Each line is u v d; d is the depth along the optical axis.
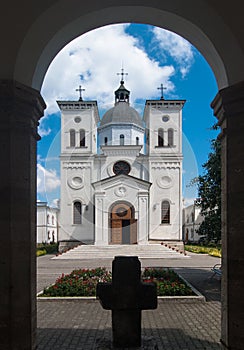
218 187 10.13
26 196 4.03
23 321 3.91
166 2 4.13
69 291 8.95
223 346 4.19
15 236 3.90
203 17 4.06
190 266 17.41
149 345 5.53
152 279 10.08
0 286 3.81
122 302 5.38
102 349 5.35
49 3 3.91
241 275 3.93
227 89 4.04
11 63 3.92
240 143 4.01
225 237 4.14
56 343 5.66
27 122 4.07
